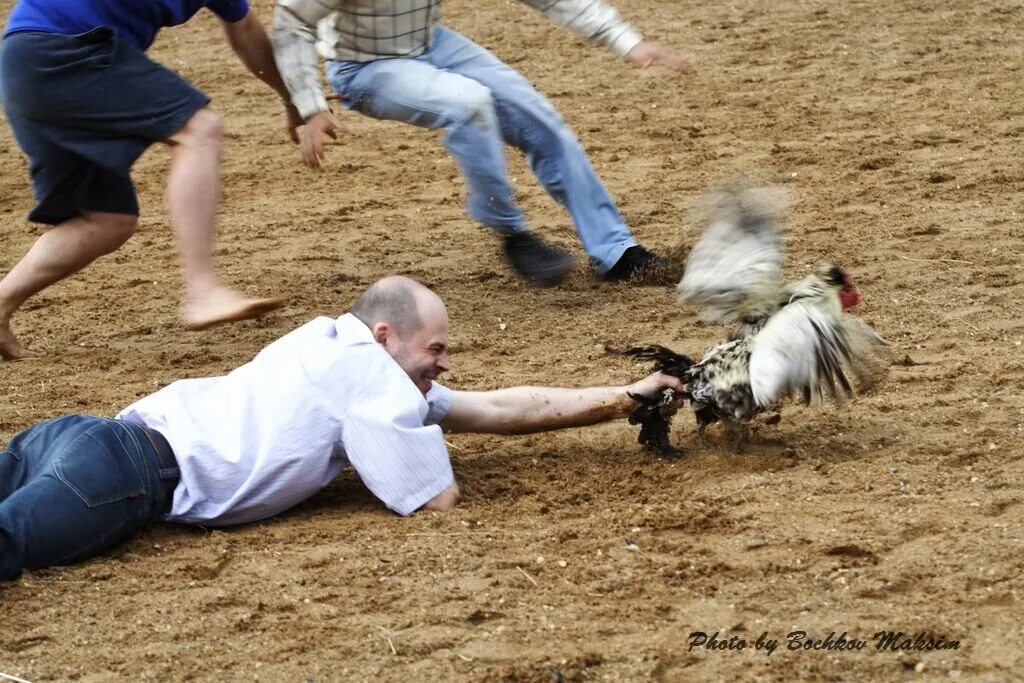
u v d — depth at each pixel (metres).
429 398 9.30
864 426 9.87
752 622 7.29
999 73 21.11
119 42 10.67
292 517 8.89
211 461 8.54
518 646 7.15
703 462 9.38
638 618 7.38
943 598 7.42
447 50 13.49
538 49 24.42
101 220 11.92
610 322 12.63
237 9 12.17
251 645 7.27
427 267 14.55
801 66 22.30
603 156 18.41
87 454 8.23
